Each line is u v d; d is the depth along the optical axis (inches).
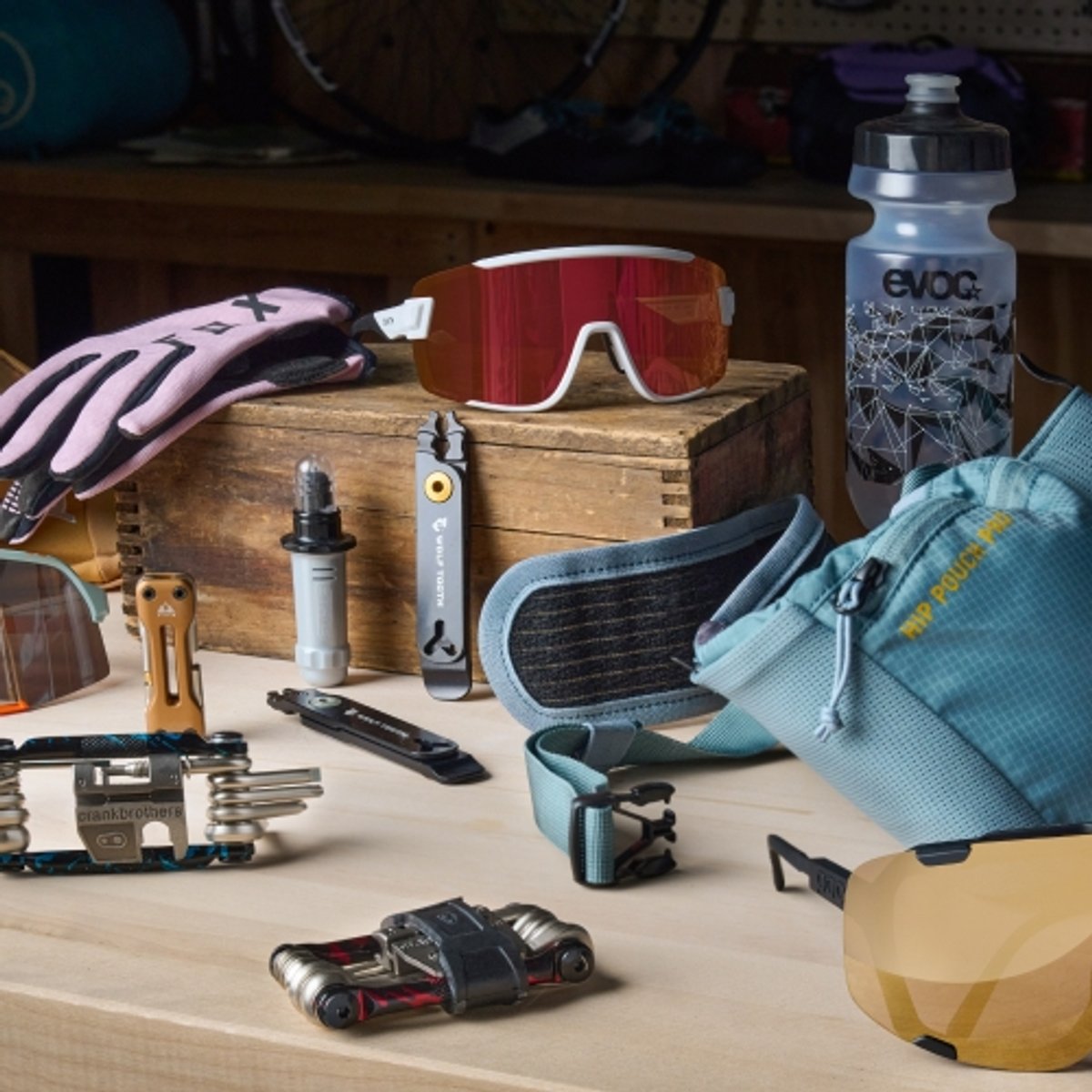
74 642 59.7
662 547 56.4
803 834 49.1
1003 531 46.2
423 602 59.5
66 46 137.9
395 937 41.5
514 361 59.1
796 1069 38.0
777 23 141.7
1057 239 112.0
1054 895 38.5
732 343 130.2
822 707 45.9
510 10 150.9
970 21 134.9
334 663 60.5
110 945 43.9
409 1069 38.4
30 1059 42.4
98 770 47.0
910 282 62.8
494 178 130.3
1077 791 45.2
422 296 60.4
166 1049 40.8
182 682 55.9
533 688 56.4
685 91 146.9
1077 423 49.4
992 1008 37.8
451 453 58.6
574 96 151.2
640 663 57.0
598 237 126.9
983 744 45.1
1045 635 45.4
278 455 61.6
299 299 66.1
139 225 137.8
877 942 38.6
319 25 156.6
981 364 63.2
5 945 44.0
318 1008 39.3
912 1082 37.5
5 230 142.3
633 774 53.2
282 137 142.7
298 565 59.8
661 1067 38.0
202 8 155.9
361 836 49.4
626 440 56.7
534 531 58.9
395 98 156.8
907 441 63.8
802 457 66.4
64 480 59.9
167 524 64.0
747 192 123.7
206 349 61.5
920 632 45.3
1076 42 132.1
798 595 46.2
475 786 52.7
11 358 76.0
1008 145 64.6
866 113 125.0
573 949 40.8
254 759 54.9
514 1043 39.0
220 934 44.2
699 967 42.1
